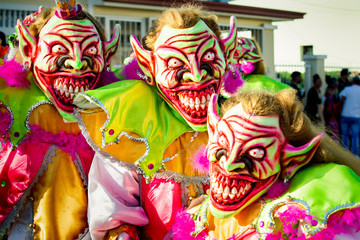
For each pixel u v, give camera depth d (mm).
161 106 1881
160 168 1825
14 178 1981
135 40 1815
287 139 1421
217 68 1741
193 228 1621
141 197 1893
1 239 1962
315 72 11477
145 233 1875
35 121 2018
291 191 1412
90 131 1809
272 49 10141
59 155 2020
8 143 2018
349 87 6527
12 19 6848
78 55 1885
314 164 1480
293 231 1356
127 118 1807
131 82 1901
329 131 1651
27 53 1979
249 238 1435
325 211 1312
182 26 1744
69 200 1978
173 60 1726
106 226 1799
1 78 2008
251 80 2938
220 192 1409
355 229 1334
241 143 1372
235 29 1899
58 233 1940
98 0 7855
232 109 1443
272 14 9781
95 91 1804
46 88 1936
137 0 8000
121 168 1894
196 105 1721
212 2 8859
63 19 1936
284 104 1448
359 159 1562
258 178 1394
